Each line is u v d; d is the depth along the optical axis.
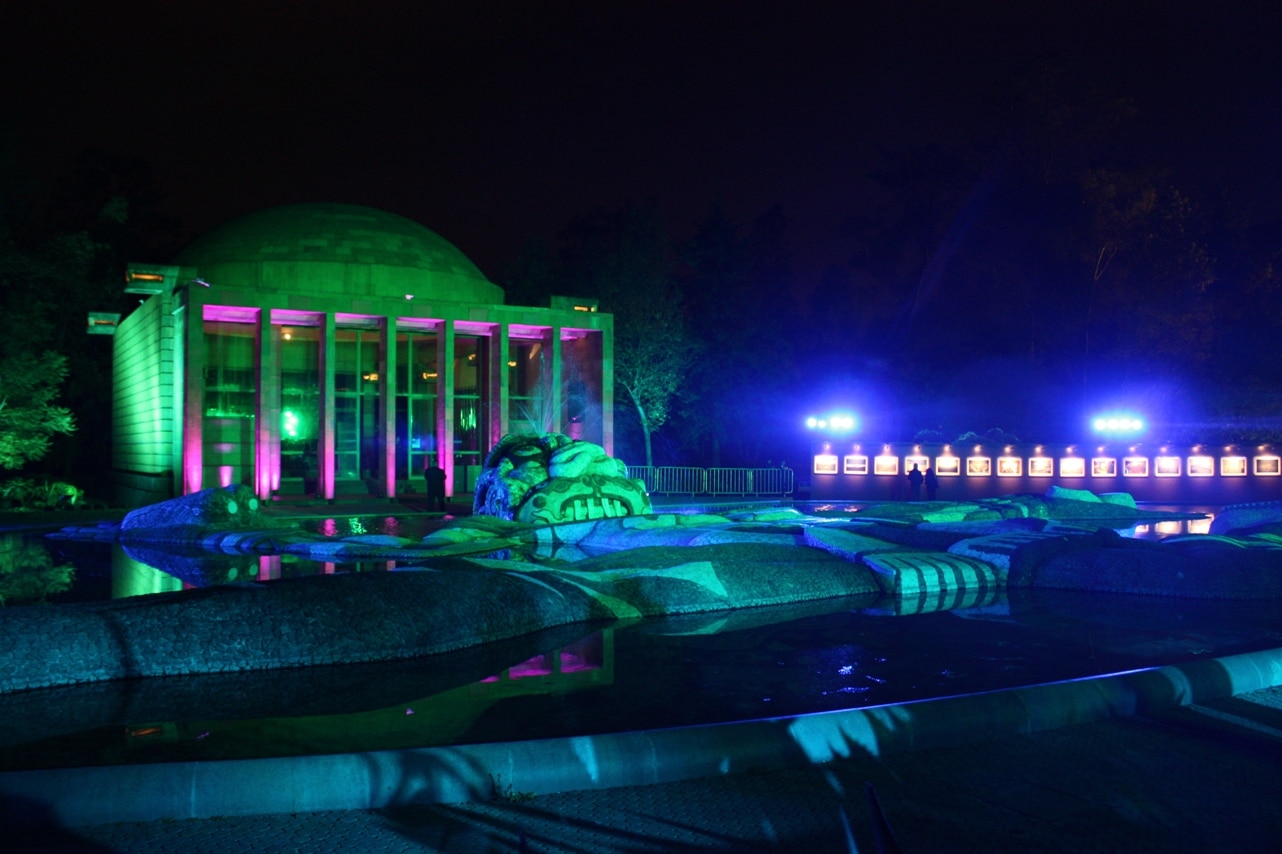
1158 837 4.98
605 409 38.81
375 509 32.31
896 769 6.02
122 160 58.81
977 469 48.28
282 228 37.19
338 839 4.91
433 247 39.41
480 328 38.34
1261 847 4.87
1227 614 13.09
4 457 30.75
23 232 47.25
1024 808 5.37
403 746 6.93
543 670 9.51
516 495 23.41
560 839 4.92
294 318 34.78
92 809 5.11
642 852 4.76
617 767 5.72
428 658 10.10
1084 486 48.50
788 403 58.50
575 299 38.81
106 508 31.02
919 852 4.77
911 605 13.87
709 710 7.96
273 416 33.38
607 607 12.62
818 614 13.05
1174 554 15.61
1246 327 55.34
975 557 16.50
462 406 40.03
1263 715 7.35
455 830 5.04
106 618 9.55
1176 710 7.48
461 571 12.62
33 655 8.83
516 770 5.59
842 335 63.44
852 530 19.97
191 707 8.04
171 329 34.47
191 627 9.65
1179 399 53.72
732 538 17.94
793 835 4.97
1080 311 57.59
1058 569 15.79
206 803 5.23
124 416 42.88
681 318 49.81
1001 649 10.61
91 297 49.59
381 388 35.16
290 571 16.69
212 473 34.41
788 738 6.12
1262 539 18.12
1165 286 54.88
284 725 7.52
